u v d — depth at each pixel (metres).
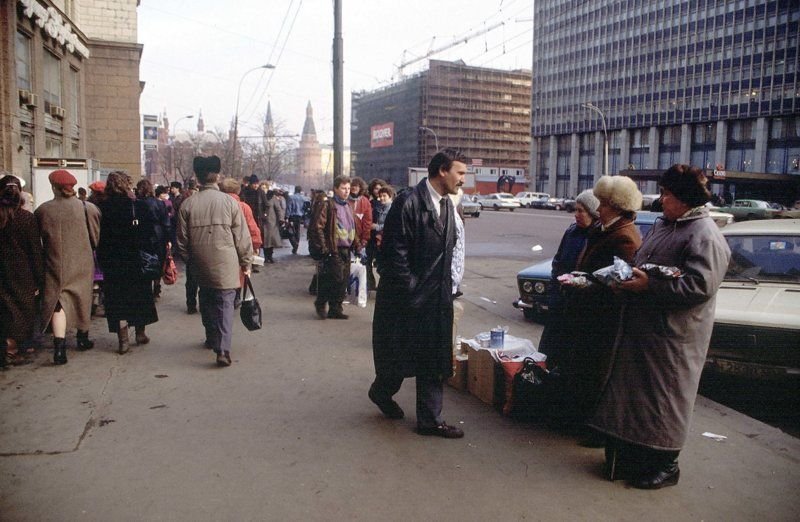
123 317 6.17
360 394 5.13
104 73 23.95
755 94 75.81
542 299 8.02
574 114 100.69
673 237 3.44
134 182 24.53
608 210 4.05
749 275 5.89
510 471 3.75
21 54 15.35
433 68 129.88
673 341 3.42
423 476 3.66
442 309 4.16
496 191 84.19
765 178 62.75
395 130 140.88
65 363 5.80
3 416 4.46
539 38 107.44
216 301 5.82
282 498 3.36
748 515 3.28
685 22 82.94
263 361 6.05
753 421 4.72
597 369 3.80
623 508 3.33
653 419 3.46
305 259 15.06
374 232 9.28
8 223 5.45
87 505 3.23
